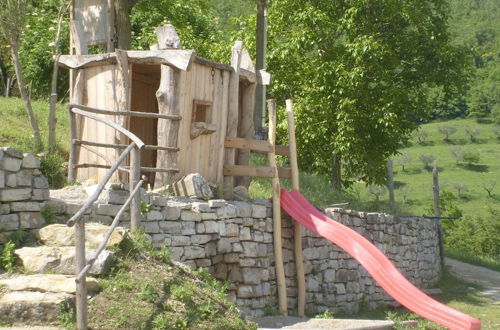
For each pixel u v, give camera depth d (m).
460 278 17.66
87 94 10.71
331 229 10.23
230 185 10.74
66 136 14.68
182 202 9.13
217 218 9.31
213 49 21.77
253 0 17.34
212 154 10.68
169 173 9.84
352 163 22.48
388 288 9.67
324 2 21.56
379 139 22.16
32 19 19.83
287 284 10.73
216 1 44.00
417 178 81.94
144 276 6.87
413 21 22.36
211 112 10.63
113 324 5.95
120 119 10.10
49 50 20.38
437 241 17.56
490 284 17.19
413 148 98.69
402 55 22.86
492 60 114.69
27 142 11.94
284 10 21.44
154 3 18.69
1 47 20.36
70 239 7.15
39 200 7.53
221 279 9.37
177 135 9.90
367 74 21.44
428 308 9.33
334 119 21.25
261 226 10.27
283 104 21.55
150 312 6.26
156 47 10.23
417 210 62.25
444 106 113.50
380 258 9.80
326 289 11.56
